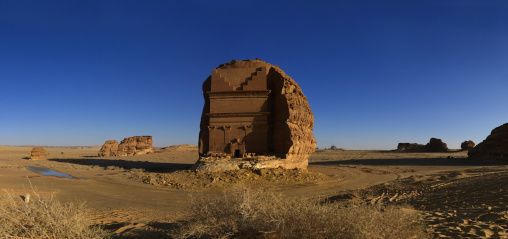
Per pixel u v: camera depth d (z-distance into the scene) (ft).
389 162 182.91
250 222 20.20
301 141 106.42
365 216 17.67
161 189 75.36
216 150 106.63
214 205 23.68
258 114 107.04
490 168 107.14
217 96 109.29
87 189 72.23
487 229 21.83
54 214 21.80
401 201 46.75
